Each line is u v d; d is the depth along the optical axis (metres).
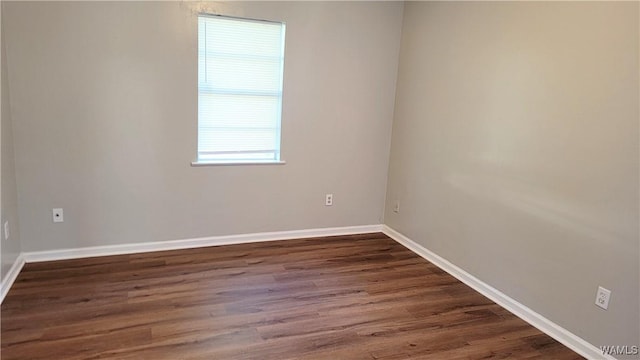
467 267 3.24
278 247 3.82
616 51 2.14
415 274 3.39
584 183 2.34
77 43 3.02
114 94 3.19
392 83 4.09
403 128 4.00
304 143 3.89
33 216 3.16
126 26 3.12
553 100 2.49
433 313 2.78
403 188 4.04
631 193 2.11
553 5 2.47
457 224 3.34
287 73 3.68
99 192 3.31
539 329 2.63
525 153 2.70
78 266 3.19
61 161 3.16
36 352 2.16
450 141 3.38
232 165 3.67
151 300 2.75
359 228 4.33
